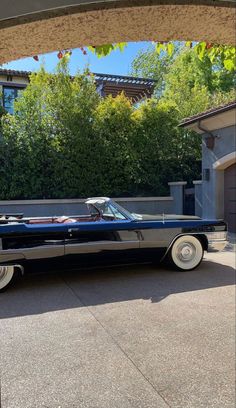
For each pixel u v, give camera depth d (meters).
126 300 4.96
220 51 2.45
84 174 12.86
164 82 23.66
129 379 2.97
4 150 12.17
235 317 4.29
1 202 11.95
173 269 6.64
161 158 13.97
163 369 3.12
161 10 1.49
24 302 4.96
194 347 3.52
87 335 3.83
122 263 6.23
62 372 3.09
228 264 7.14
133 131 13.50
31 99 12.55
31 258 5.52
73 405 2.63
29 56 1.74
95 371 3.10
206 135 11.87
